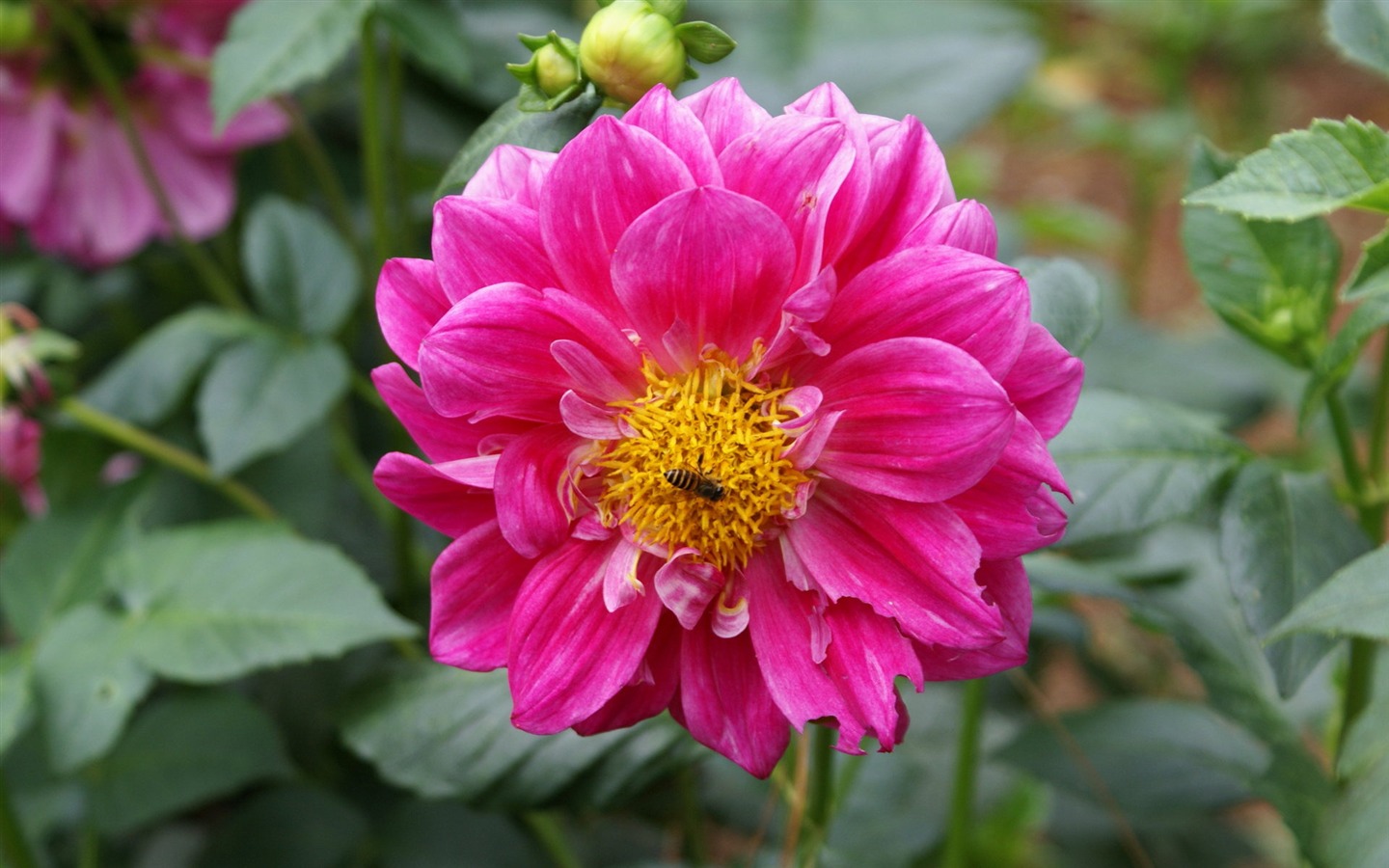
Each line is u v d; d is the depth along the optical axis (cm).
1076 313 55
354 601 61
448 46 64
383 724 60
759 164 51
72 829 74
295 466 70
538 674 52
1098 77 156
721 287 51
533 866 69
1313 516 56
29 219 72
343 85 75
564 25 74
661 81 54
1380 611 49
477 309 50
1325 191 51
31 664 61
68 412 66
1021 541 51
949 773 72
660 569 52
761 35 78
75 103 72
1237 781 63
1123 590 61
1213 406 79
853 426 51
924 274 50
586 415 52
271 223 68
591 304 52
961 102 73
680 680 53
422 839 69
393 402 52
